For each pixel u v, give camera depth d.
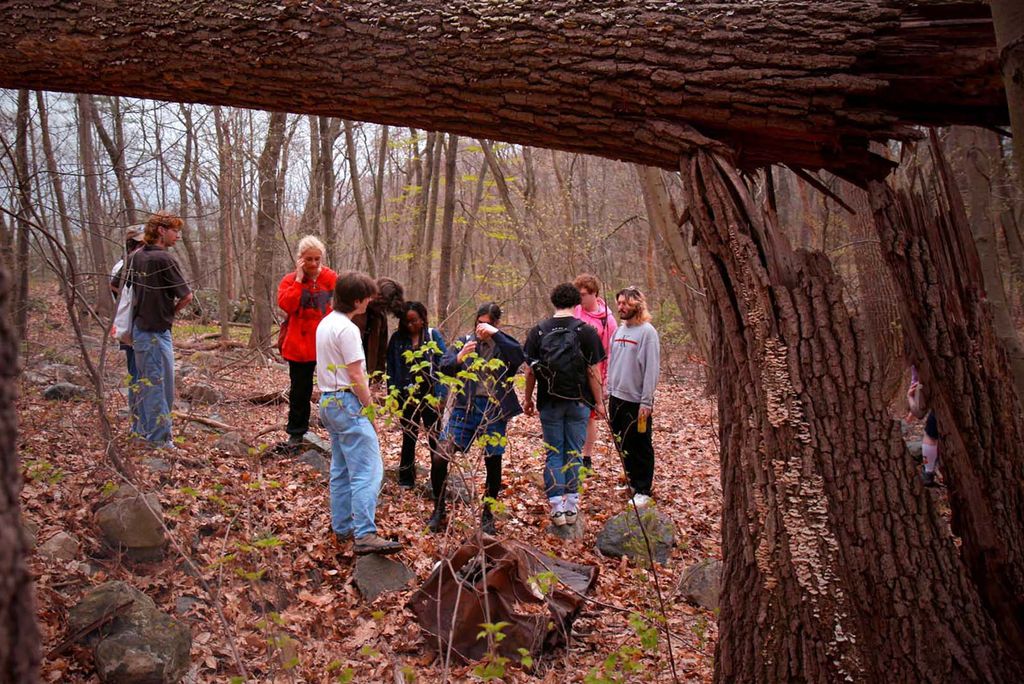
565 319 5.58
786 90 2.74
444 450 4.27
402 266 28.14
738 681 2.67
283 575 4.22
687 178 2.90
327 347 4.48
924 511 2.59
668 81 2.79
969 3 2.63
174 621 3.52
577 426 5.61
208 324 16.66
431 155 17.56
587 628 4.23
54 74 3.25
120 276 5.41
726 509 2.80
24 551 0.99
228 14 3.02
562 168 18.02
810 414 2.62
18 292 6.18
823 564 2.55
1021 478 2.89
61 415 5.15
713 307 2.88
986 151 11.42
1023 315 13.62
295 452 6.02
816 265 2.74
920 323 2.89
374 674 3.62
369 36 2.98
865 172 2.99
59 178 6.82
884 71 2.73
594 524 5.83
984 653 2.50
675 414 10.39
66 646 3.32
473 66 2.94
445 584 3.94
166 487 4.69
